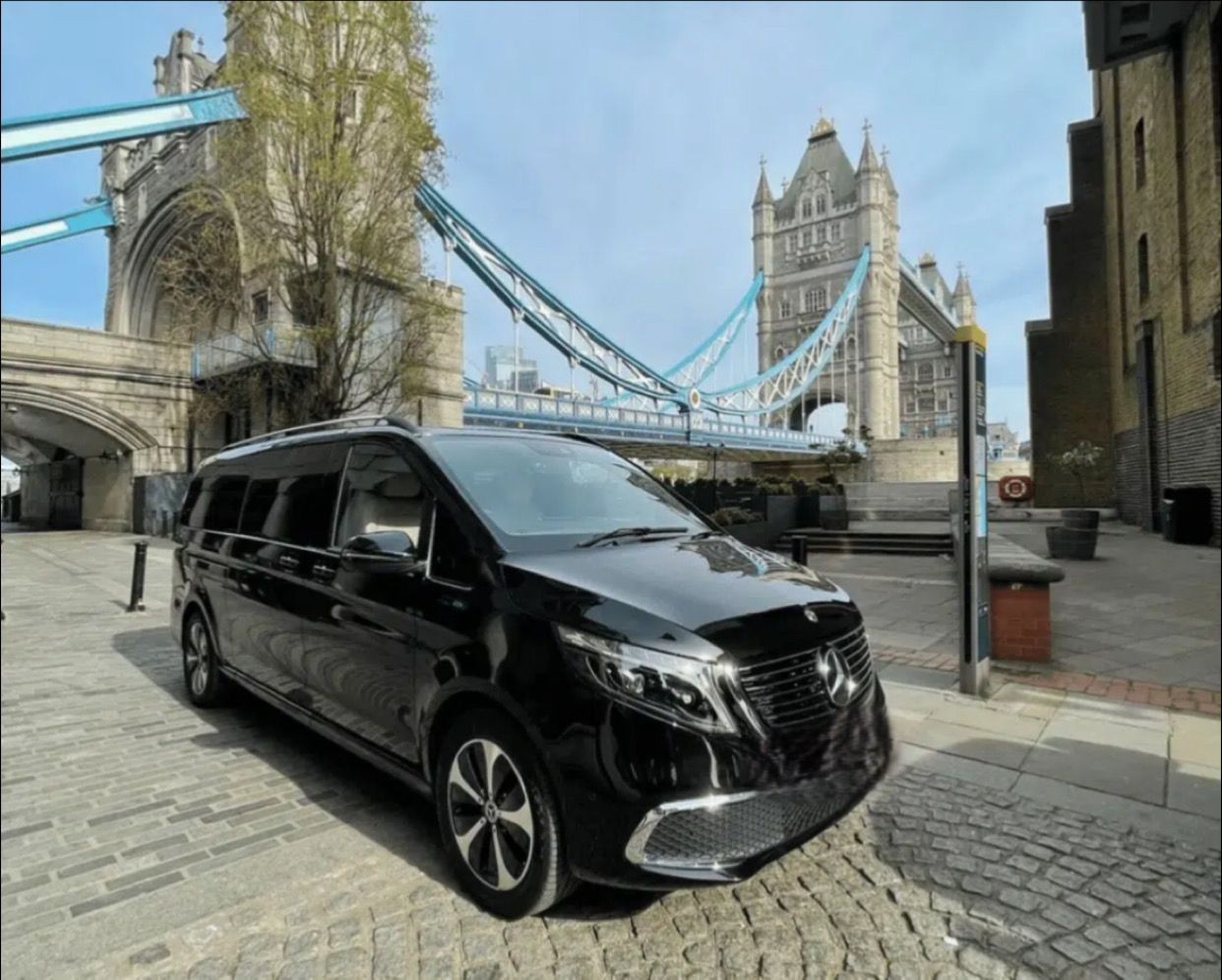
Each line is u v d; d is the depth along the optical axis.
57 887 2.66
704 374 48.44
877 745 2.52
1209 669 5.30
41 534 23.22
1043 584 5.43
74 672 5.76
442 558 2.72
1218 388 12.03
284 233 15.95
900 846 2.83
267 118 14.96
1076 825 3.01
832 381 77.44
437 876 2.67
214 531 4.50
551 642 2.24
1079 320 22.38
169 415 22.33
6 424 22.84
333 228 15.38
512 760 2.32
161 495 20.84
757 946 2.23
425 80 15.92
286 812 3.23
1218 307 11.74
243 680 4.05
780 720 2.23
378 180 15.62
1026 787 3.38
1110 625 6.75
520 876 2.30
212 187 19.59
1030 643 5.46
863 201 81.31
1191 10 12.50
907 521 19.67
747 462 52.94
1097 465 22.02
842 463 42.72
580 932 2.31
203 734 4.24
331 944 2.29
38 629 7.59
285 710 3.58
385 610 2.85
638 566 2.62
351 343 15.73
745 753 2.13
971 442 4.70
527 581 2.44
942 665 5.53
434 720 2.61
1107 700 4.64
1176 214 13.70
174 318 22.33
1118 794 3.30
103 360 21.12
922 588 9.36
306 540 3.53
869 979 2.09
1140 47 13.62
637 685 2.12
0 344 19.44
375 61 15.56
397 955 2.22
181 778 3.62
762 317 87.44
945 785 3.40
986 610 4.89
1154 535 15.45
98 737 4.21
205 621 4.54
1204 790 3.34
